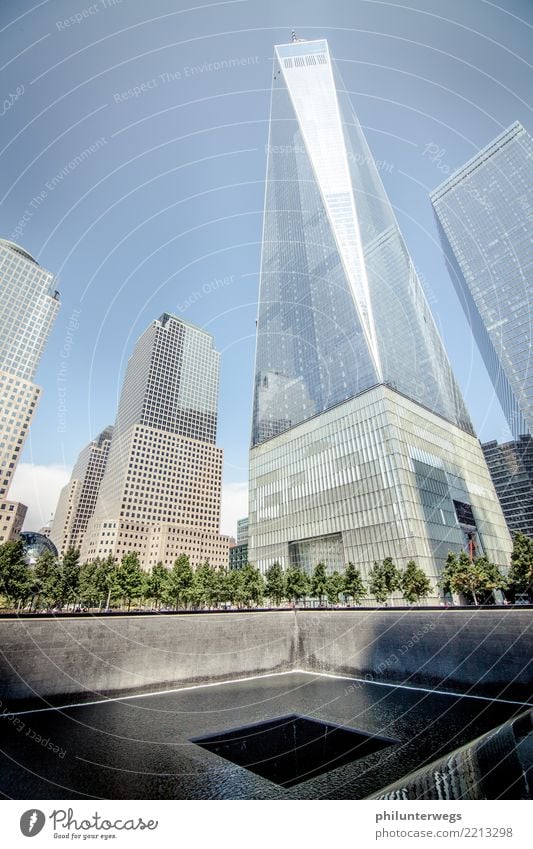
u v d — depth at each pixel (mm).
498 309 126062
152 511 159375
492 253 130375
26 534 103688
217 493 183625
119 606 73875
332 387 94625
